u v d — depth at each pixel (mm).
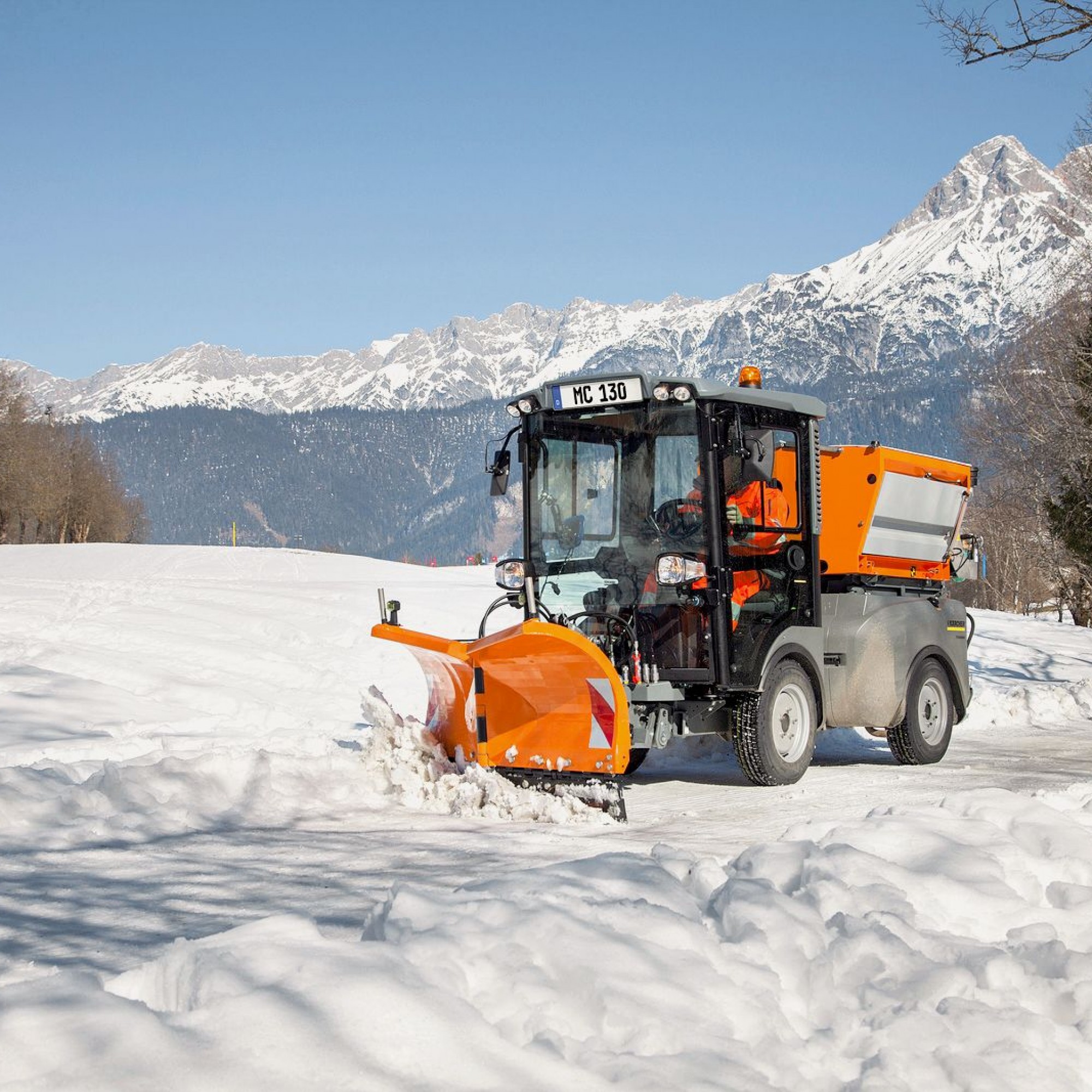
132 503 144250
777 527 8961
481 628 9250
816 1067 3000
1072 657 21703
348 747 9703
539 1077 2740
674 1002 3105
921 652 10367
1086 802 6074
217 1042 2730
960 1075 2914
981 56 10031
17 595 22297
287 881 5309
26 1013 2793
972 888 4195
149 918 4664
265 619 18844
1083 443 29469
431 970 3145
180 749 9219
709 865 4371
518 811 7031
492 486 9383
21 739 9828
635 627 8625
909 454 10484
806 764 9047
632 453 8727
